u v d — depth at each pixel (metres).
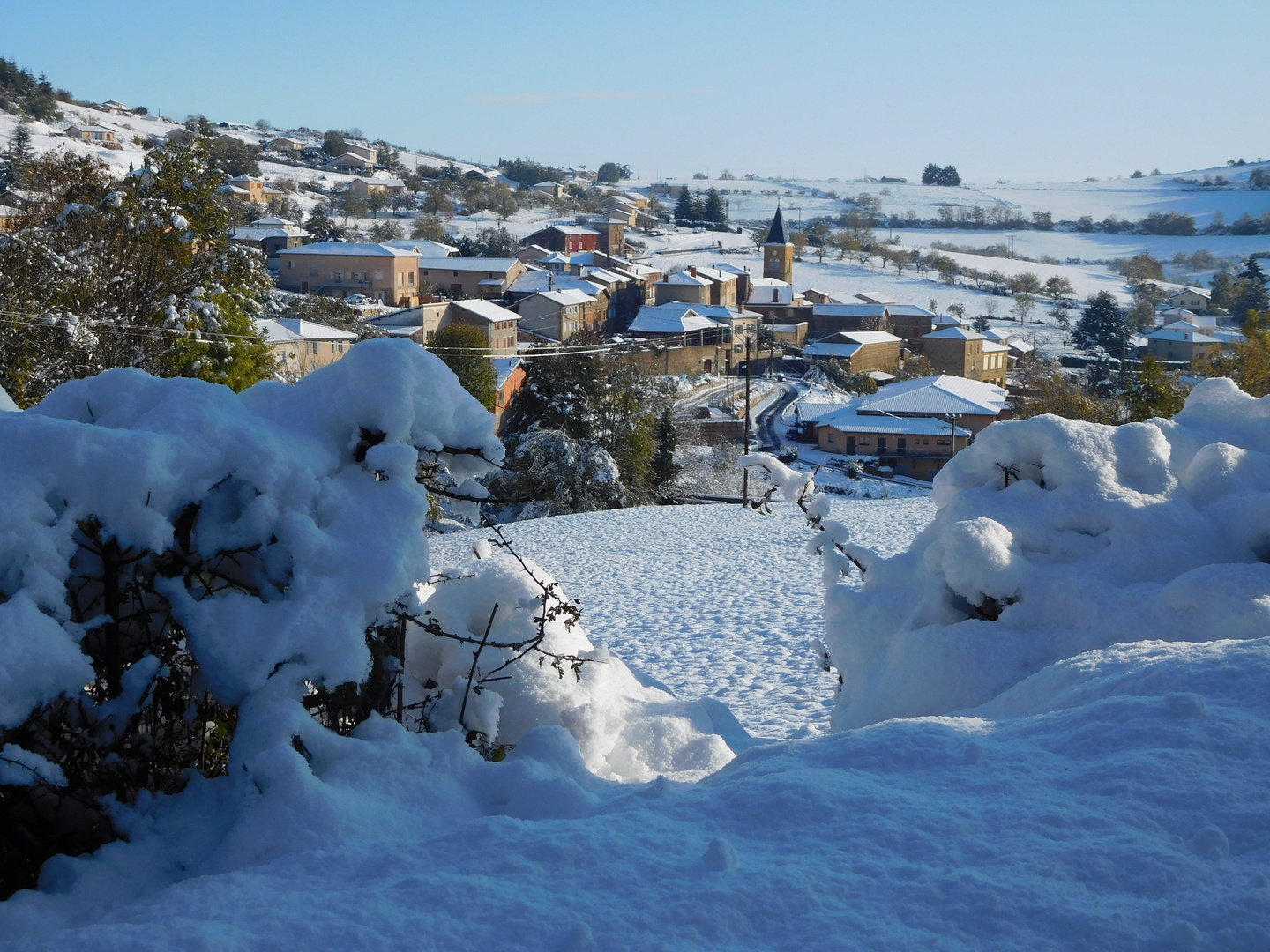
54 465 3.92
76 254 30.27
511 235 146.50
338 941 3.09
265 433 4.55
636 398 54.34
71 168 31.66
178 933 3.08
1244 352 52.25
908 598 7.72
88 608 4.19
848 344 104.12
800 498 8.51
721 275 125.31
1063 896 3.24
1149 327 133.12
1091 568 6.98
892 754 4.46
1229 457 7.55
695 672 15.15
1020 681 6.26
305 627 4.30
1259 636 6.04
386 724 4.61
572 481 48.09
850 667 7.81
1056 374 69.19
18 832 3.90
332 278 96.69
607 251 156.38
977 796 3.98
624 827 3.88
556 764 4.86
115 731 4.07
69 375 29.67
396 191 177.38
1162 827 3.64
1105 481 7.36
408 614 4.86
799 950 3.06
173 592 4.22
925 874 3.40
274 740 4.14
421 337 75.50
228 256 33.06
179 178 32.00
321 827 3.90
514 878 3.49
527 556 28.12
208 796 4.21
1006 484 7.76
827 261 183.00
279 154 193.50
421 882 3.42
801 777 4.15
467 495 5.32
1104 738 4.36
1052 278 171.12
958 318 126.94
